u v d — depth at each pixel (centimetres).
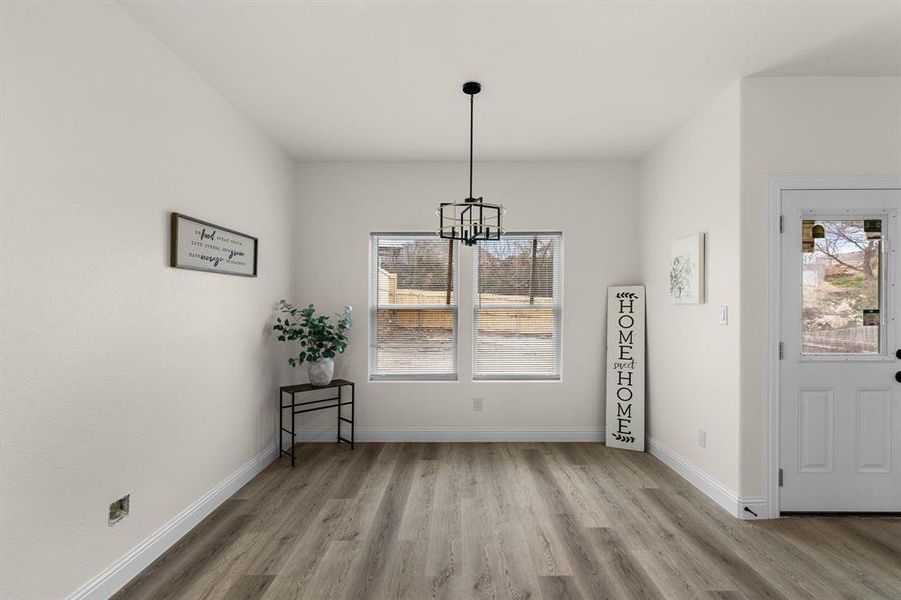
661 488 329
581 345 441
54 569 179
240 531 265
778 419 283
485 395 443
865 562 233
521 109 328
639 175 440
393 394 442
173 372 252
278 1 210
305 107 324
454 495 316
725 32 236
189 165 267
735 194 287
